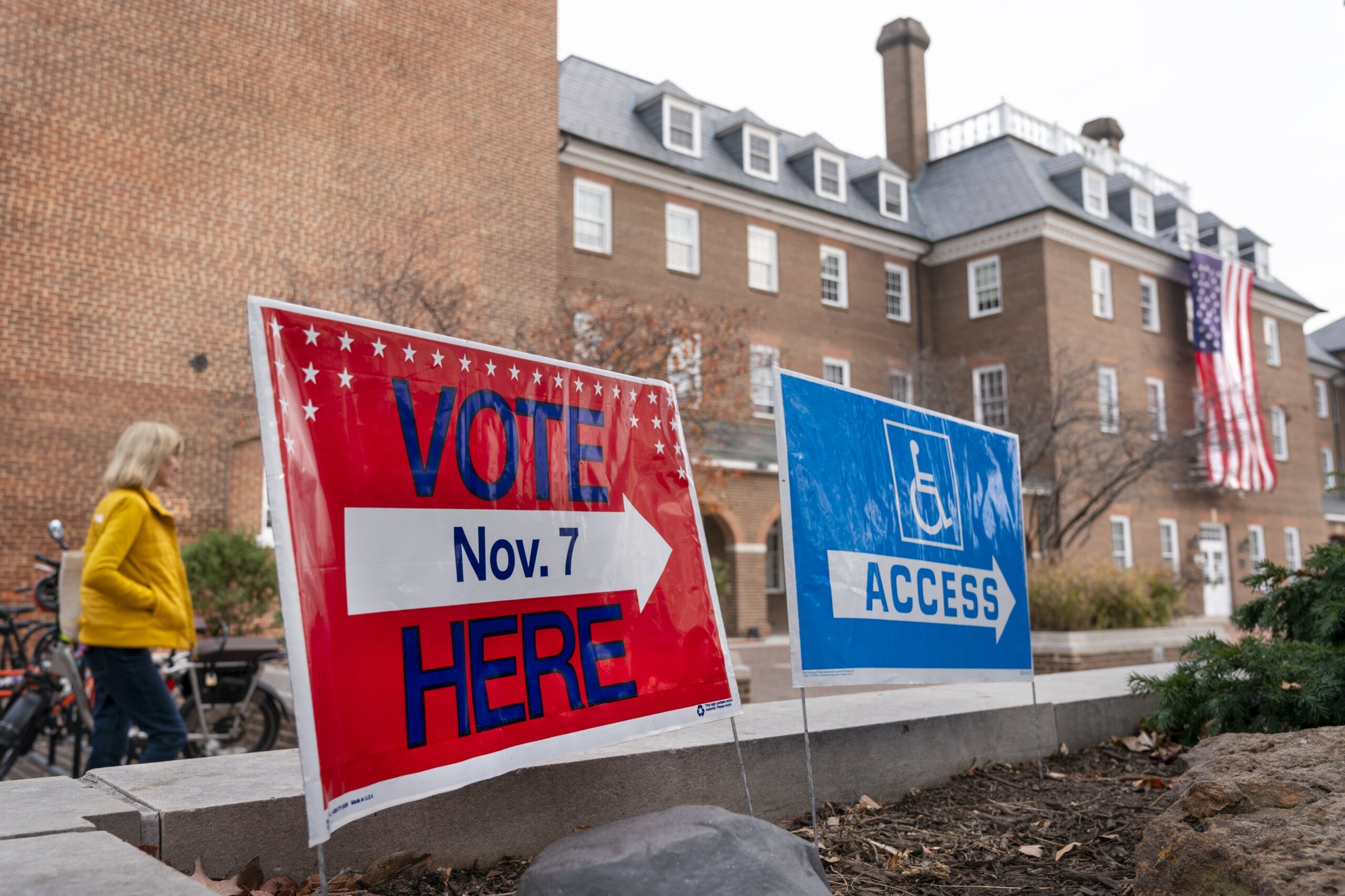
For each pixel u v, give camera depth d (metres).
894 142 31.83
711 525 21.47
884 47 32.47
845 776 3.71
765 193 24.25
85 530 13.02
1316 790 2.50
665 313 13.57
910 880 2.86
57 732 7.27
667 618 3.01
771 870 2.03
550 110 18.73
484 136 17.73
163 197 14.16
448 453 2.52
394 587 2.30
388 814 2.63
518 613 2.59
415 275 13.74
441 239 16.86
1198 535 29.97
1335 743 2.92
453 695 2.37
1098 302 27.88
